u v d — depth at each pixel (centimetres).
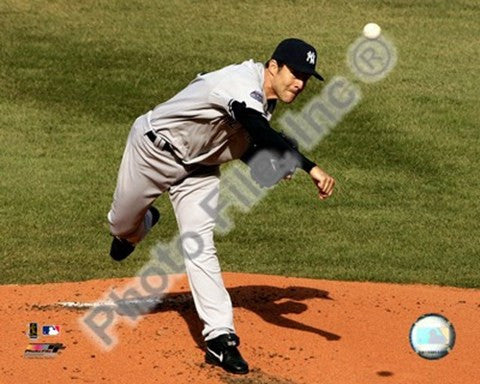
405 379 2369
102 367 2408
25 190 4316
